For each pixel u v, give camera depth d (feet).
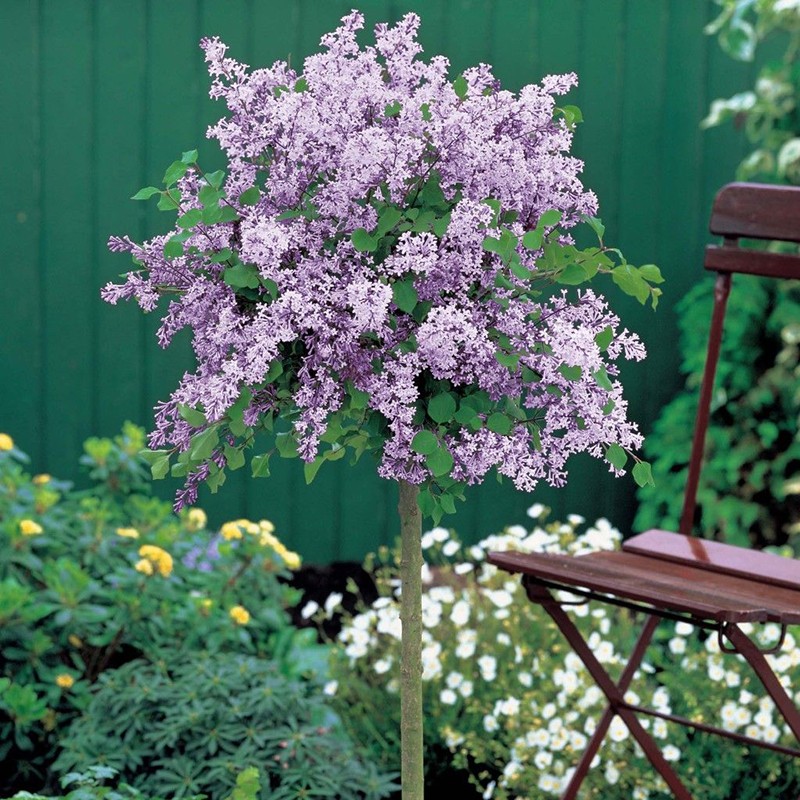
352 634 11.09
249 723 9.45
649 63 15.56
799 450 14.23
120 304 15.51
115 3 15.10
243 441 6.42
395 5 15.28
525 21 15.43
